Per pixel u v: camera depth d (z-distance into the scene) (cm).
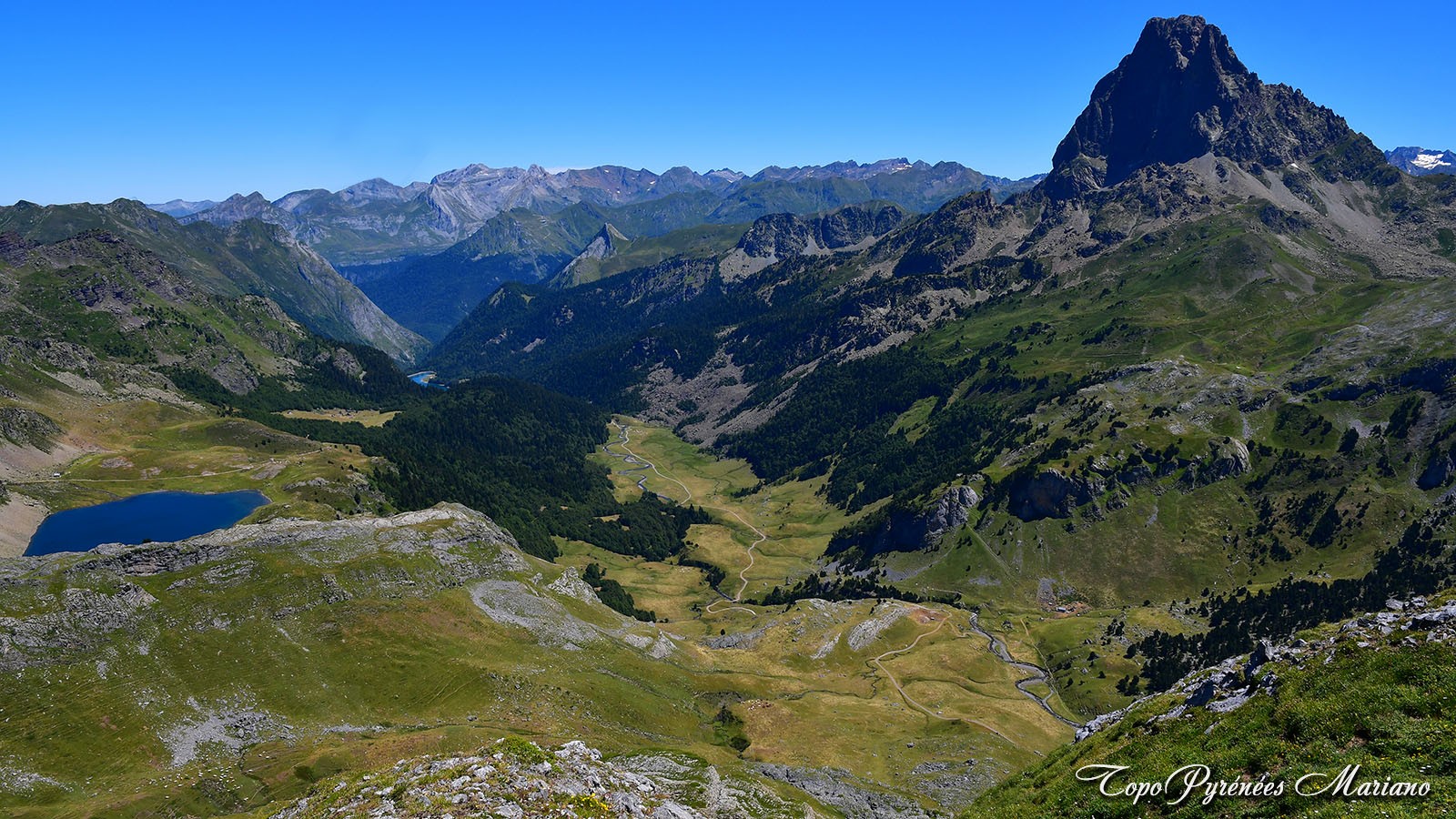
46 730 10412
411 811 4272
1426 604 5169
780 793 10438
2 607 11612
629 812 4684
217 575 13950
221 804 9975
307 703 12369
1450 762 3753
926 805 12156
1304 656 5178
